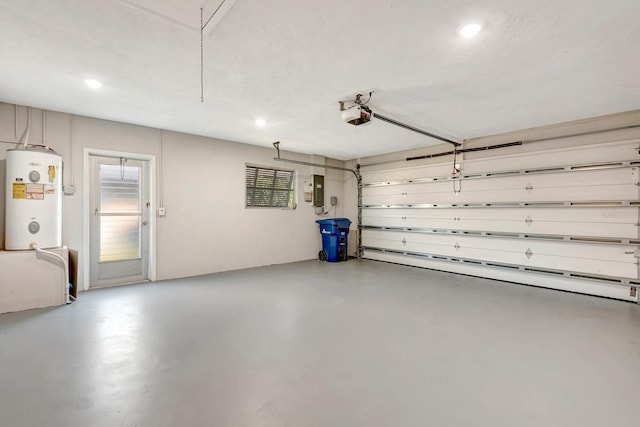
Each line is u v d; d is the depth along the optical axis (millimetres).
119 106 3904
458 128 4891
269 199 6629
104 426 1662
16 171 3510
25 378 2119
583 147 4379
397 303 3891
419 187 6375
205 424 1684
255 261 6270
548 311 3621
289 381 2113
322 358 2445
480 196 5465
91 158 4465
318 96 3537
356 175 7629
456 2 1931
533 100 3637
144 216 4941
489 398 1946
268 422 1703
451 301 3992
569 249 4523
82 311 3504
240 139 5719
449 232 5887
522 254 4973
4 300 3416
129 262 4832
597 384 2107
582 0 1898
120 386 2035
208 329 3010
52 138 4074
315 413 1784
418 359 2445
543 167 4742
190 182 5320
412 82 3137
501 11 2018
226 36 2330
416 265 6410
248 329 3018
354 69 2873
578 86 3232
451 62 2723
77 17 2100
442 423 1715
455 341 2777
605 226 4227
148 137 4859
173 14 2061
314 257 7387
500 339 2828
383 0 1911
